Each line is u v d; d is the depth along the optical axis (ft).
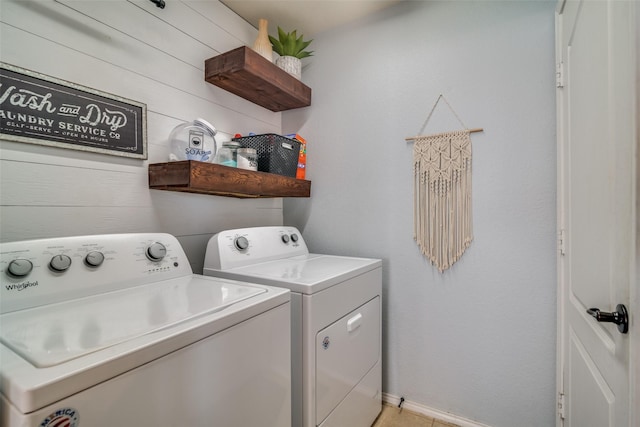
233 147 4.94
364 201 6.17
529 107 4.80
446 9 5.44
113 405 1.79
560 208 4.39
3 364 1.70
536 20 4.76
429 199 5.56
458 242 5.31
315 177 6.72
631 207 2.11
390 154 5.92
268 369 2.98
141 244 3.67
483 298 5.16
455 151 5.31
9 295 2.59
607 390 2.59
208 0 5.33
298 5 5.78
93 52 3.76
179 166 4.00
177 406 2.13
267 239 5.41
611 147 2.50
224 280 3.81
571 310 3.92
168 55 4.66
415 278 5.71
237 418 2.62
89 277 3.08
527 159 4.82
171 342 2.10
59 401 1.57
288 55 6.19
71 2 3.57
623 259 2.24
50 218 3.43
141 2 4.29
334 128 6.49
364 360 4.98
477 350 5.22
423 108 5.62
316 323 3.75
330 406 4.04
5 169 3.12
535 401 4.81
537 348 4.79
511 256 4.94
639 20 2.00
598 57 2.83
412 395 5.75
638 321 2.00
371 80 6.11
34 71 3.27
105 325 2.29
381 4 5.84
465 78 5.27
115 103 3.97
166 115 4.62
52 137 3.40
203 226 5.24
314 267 4.81
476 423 5.23
